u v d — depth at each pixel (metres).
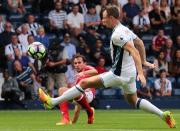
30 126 30.08
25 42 54.12
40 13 62.34
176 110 52.47
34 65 52.91
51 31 59.69
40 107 52.78
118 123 32.47
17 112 47.75
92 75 30.11
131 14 61.56
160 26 62.25
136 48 26.86
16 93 51.97
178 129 26.75
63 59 53.41
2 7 62.19
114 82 26.55
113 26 26.36
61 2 60.84
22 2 64.94
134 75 26.38
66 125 29.92
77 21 59.06
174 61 58.47
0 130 26.75
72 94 27.17
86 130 26.28
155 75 57.06
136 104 26.83
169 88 55.91
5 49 53.81
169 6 63.72
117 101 54.94
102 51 56.44
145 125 30.61
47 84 53.16
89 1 62.06
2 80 52.31
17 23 61.28
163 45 58.88
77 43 56.78
